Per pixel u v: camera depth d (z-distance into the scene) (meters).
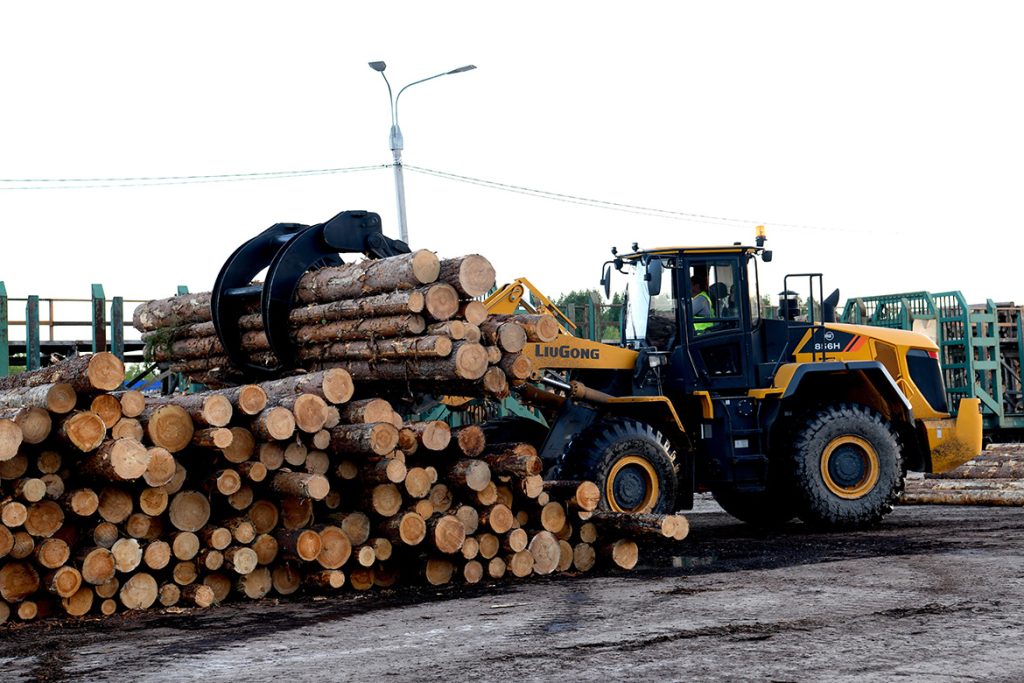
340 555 26.77
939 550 31.77
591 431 34.59
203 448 26.25
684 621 22.42
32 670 19.66
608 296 40.09
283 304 33.38
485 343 29.28
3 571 23.86
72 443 23.97
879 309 67.69
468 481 28.00
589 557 30.06
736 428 37.59
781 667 18.41
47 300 59.12
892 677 17.62
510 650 20.25
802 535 36.75
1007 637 20.31
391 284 29.55
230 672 19.11
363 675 18.72
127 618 24.50
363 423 27.23
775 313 40.25
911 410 39.38
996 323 64.75
